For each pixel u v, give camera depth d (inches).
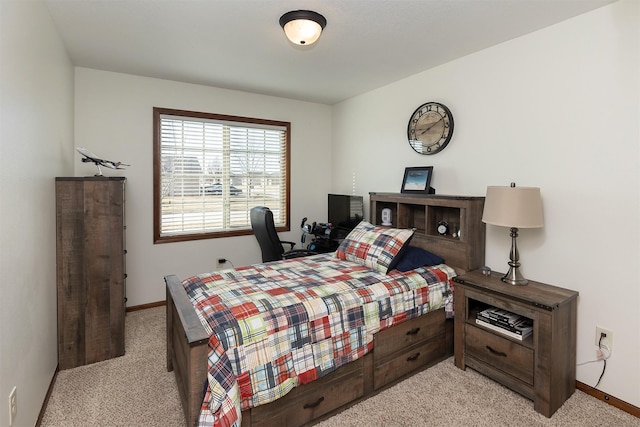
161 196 145.9
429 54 112.0
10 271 56.3
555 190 91.1
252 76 136.3
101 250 98.8
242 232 163.3
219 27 94.0
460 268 107.0
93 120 129.9
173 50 110.3
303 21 85.1
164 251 145.6
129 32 97.3
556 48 90.1
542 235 94.3
